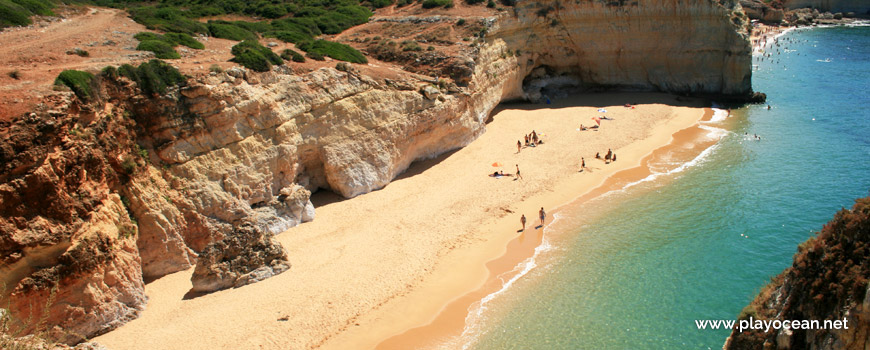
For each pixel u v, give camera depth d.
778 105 63.34
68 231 25.47
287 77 40.03
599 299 29.22
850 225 15.70
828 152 47.97
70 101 27.06
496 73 59.28
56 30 43.81
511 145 53.03
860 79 73.19
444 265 32.91
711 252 33.06
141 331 27.09
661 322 27.11
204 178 34.28
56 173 25.39
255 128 37.06
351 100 42.75
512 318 28.05
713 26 65.62
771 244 33.53
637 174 45.66
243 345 25.73
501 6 65.50
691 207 39.19
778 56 92.94
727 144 51.62
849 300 14.63
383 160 44.00
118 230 28.89
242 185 35.94
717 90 67.12
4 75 29.03
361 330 27.17
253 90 37.19
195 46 44.81
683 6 65.81
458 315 28.39
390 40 59.88
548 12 65.94
